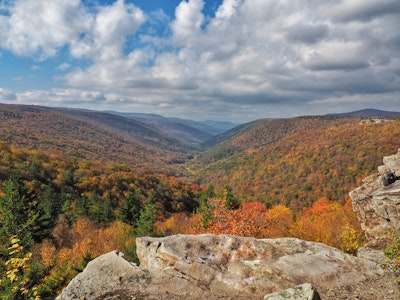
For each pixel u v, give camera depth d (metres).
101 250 40.44
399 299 7.12
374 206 13.20
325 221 37.19
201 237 10.56
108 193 97.06
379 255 11.24
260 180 178.38
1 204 31.97
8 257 13.77
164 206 104.38
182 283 8.49
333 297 7.66
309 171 159.25
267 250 9.90
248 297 7.84
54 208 55.12
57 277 14.86
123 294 8.07
